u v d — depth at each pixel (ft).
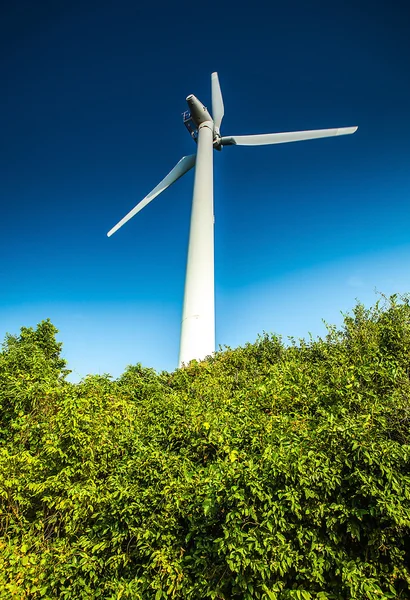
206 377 41.91
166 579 18.31
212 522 18.35
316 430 19.21
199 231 75.56
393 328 31.35
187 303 69.67
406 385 22.77
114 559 20.10
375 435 17.54
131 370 49.80
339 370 27.07
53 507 25.29
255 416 23.52
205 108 89.04
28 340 64.49
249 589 15.98
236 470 17.93
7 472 25.50
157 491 20.08
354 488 16.75
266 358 45.55
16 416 33.30
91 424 27.40
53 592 21.36
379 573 16.11
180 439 24.81
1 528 24.82
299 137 85.10
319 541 16.49
